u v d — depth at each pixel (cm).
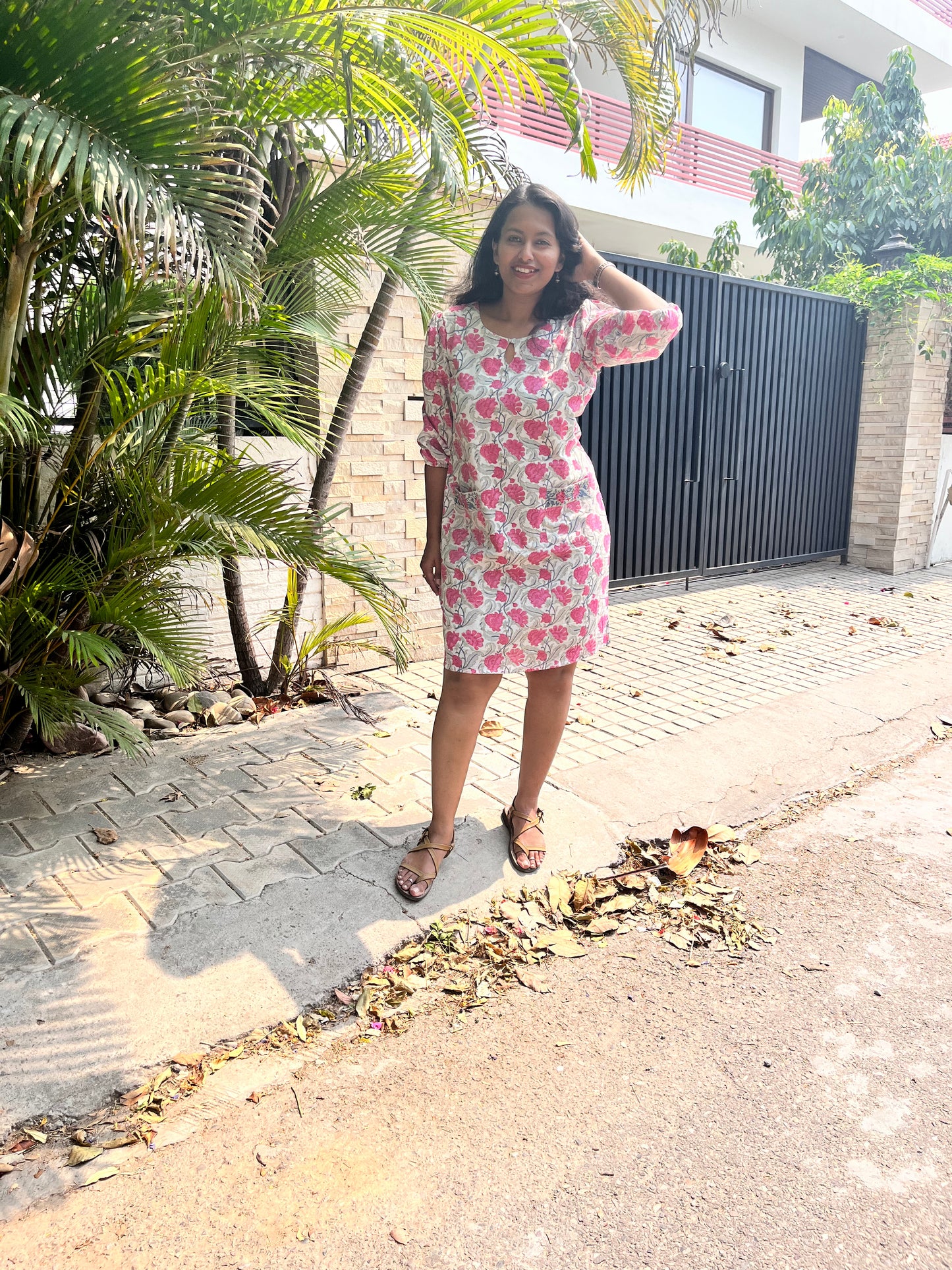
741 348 686
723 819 327
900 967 247
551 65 276
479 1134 187
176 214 216
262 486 275
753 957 251
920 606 663
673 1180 176
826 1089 201
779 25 1277
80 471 303
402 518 470
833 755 383
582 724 404
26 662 307
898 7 1298
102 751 351
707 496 682
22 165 201
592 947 255
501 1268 157
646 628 586
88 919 243
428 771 343
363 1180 175
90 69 207
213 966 229
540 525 249
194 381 267
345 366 420
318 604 453
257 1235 162
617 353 239
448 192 276
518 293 232
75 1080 193
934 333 770
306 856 279
